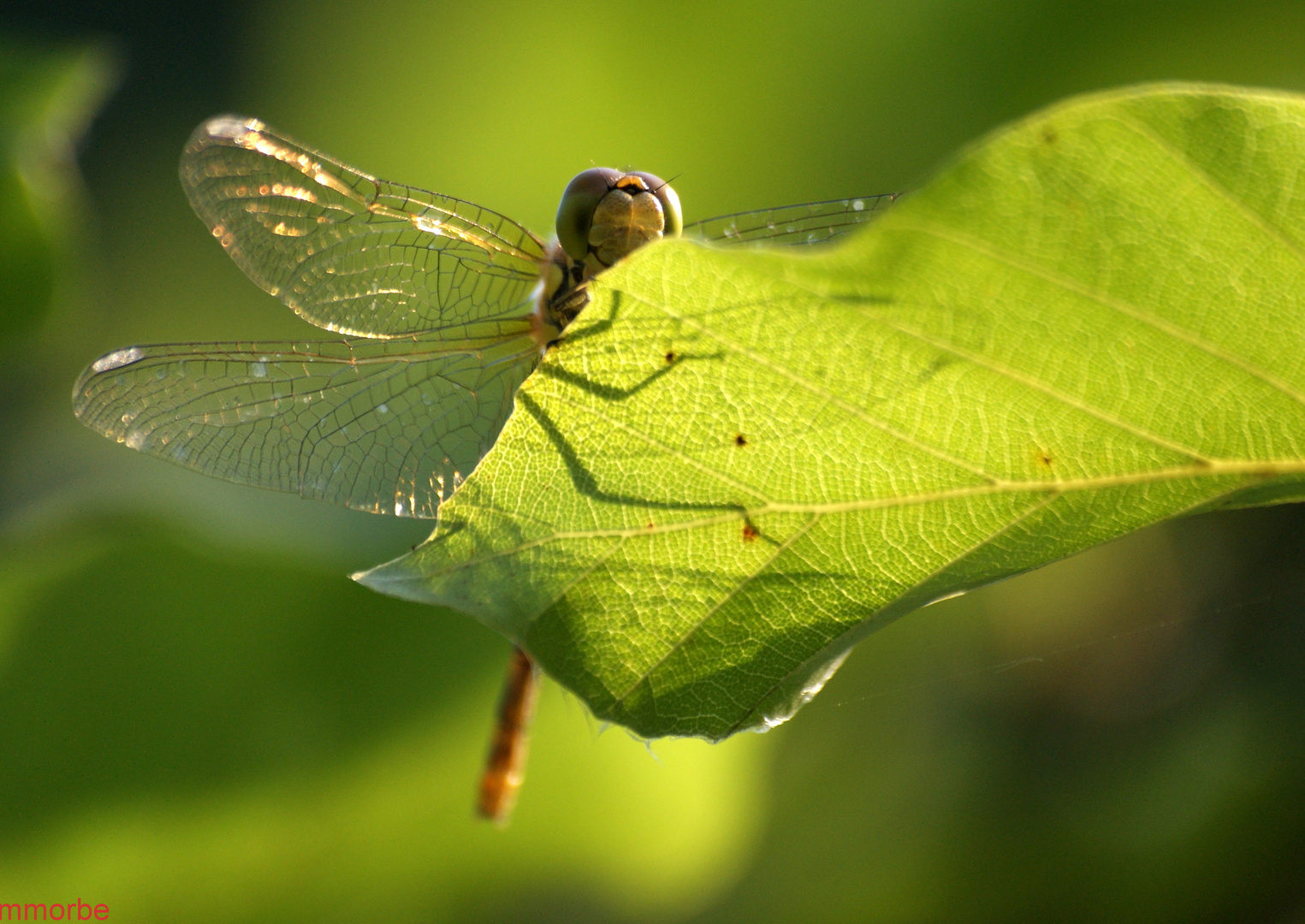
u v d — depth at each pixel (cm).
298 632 28
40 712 28
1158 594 29
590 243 27
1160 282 23
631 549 25
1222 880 28
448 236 28
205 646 28
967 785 29
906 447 25
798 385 25
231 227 27
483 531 25
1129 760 29
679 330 25
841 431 25
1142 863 29
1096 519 25
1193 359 24
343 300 28
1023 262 23
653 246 24
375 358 28
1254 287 22
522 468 25
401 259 28
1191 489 25
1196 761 29
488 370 28
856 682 30
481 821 29
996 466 25
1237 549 29
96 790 28
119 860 28
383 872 29
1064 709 29
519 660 28
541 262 28
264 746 28
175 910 28
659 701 25
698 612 25
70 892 28
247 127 27
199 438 28
